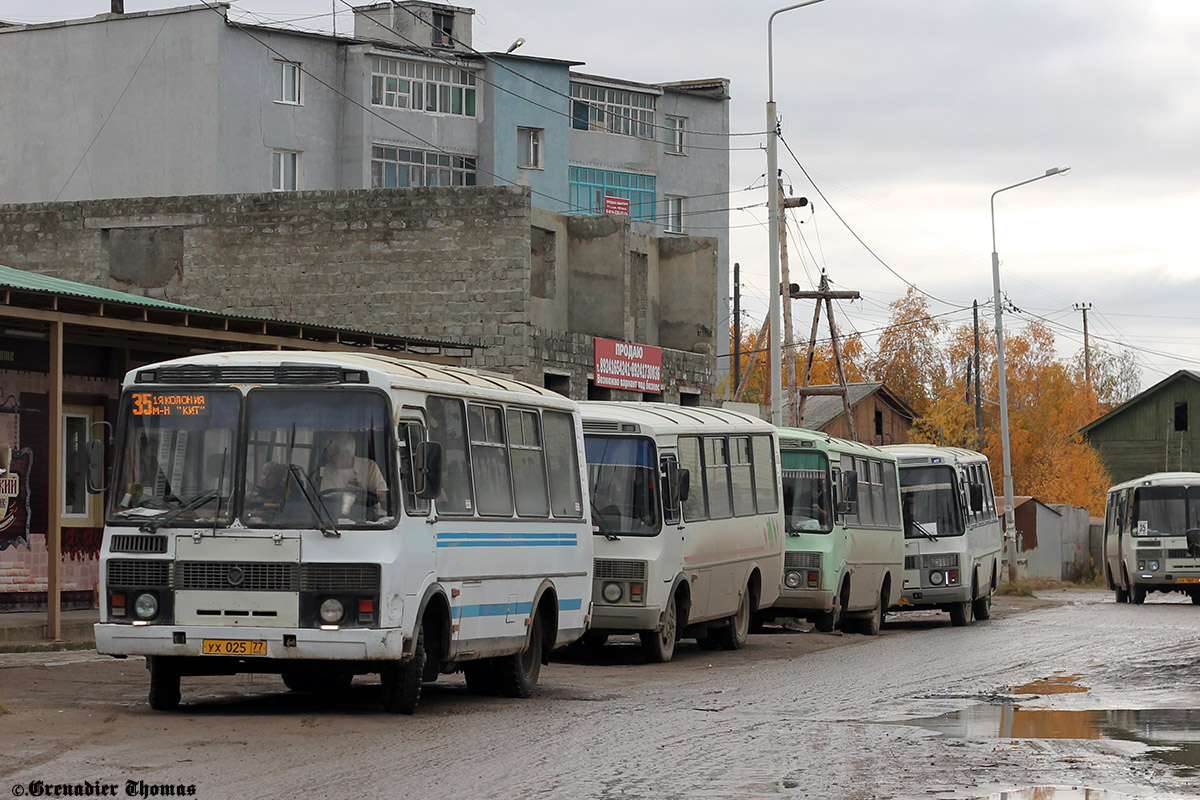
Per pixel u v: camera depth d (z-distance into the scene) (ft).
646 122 286.46
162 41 230.07
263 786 37.42
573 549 66.54
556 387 135.33
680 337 159.12
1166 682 69.77
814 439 104.32
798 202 153.48
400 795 36.63
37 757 41.19
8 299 72.33
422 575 51.78
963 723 53.11
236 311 134.62
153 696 52.26
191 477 50.96
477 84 259.60
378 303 131.44
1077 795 38.17
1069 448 312.29
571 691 64.69
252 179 232.32
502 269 128.98
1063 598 187.73
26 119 236.43
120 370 90.99
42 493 85.15
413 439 52.16
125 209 137.59
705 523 85.66
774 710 57.11
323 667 52.11
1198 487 167.84
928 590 123.24
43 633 75.46
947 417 302.66
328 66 242.99
